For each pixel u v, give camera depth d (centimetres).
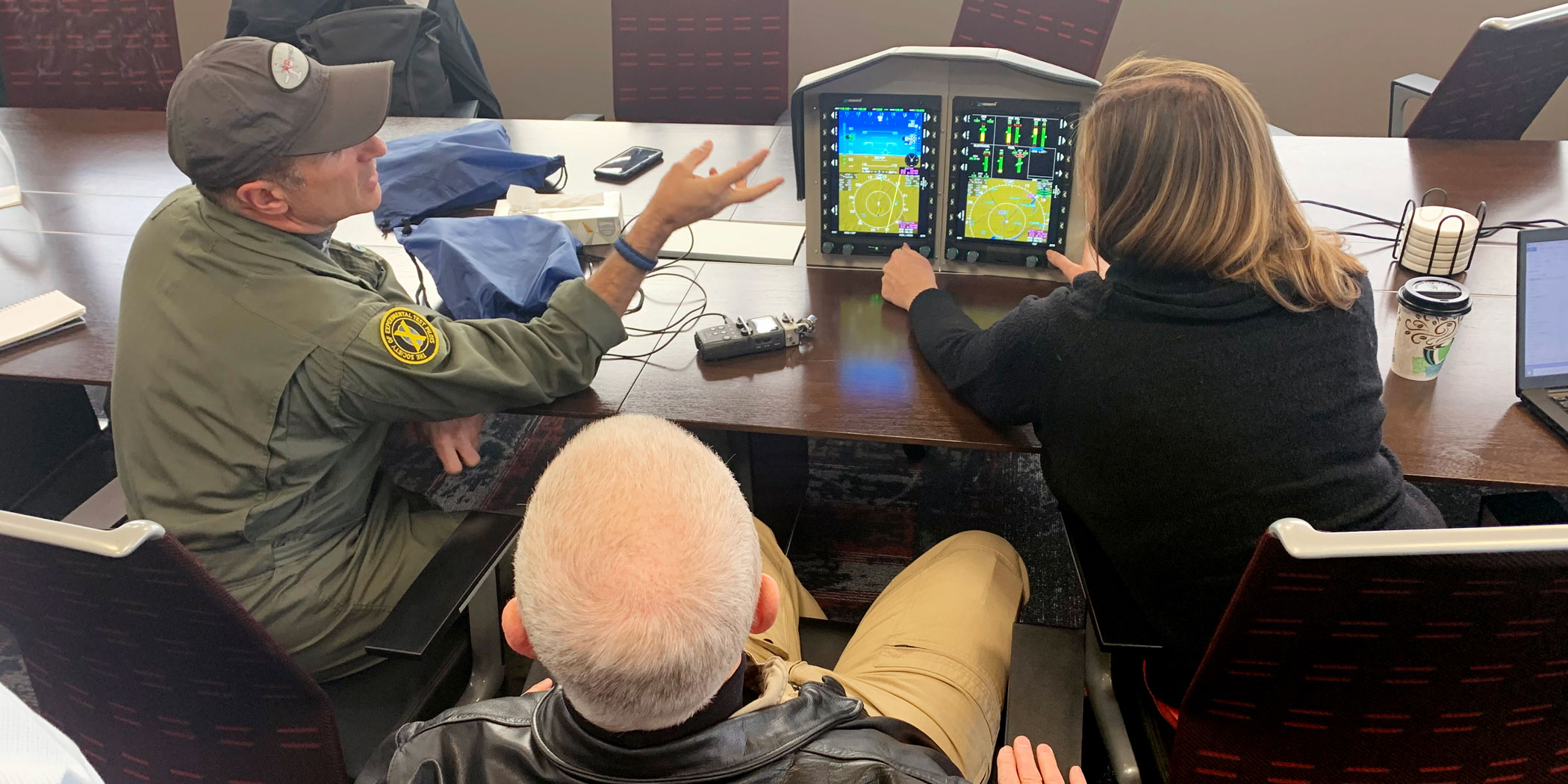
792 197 205
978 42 256
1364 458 110
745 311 169
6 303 173
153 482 128
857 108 165
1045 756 107
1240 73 330
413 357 126
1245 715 100
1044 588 202
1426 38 312
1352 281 111
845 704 82
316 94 123
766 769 73
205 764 112
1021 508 222
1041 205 167
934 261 178
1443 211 167
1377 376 114
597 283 143
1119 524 118
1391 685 95
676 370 154
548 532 67
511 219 178
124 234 195
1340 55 320
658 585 65
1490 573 83
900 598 141
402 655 115
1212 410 108
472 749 77
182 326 124
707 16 261
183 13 385
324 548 135
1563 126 325
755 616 79
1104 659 122
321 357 124
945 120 163
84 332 165
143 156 230
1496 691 95
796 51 352
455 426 149
